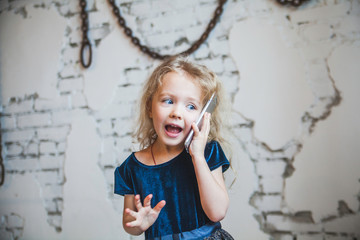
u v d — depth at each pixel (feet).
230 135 4.71
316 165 4.42
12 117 5.92
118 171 2.78
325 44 4.49
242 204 4.63
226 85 4.81
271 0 4.75
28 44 5.95
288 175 4.52
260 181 4.60
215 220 2.35
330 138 4.39
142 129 3.02
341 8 4.47
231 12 4.90
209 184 2.31
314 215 4.37
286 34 4.66
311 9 4.58
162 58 5.11
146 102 2.94
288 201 4.49
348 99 4.35
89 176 5.39
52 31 5.84
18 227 5.70
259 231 4.56
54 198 5.56
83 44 5.53
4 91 6.01
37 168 5.69
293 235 4.44
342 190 4.29
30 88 5.86
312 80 4.51
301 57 4.58
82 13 5.60
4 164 5.89
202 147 2.40
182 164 2.60
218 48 4.90
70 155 5.52
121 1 5.44
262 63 4.72
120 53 5.40
